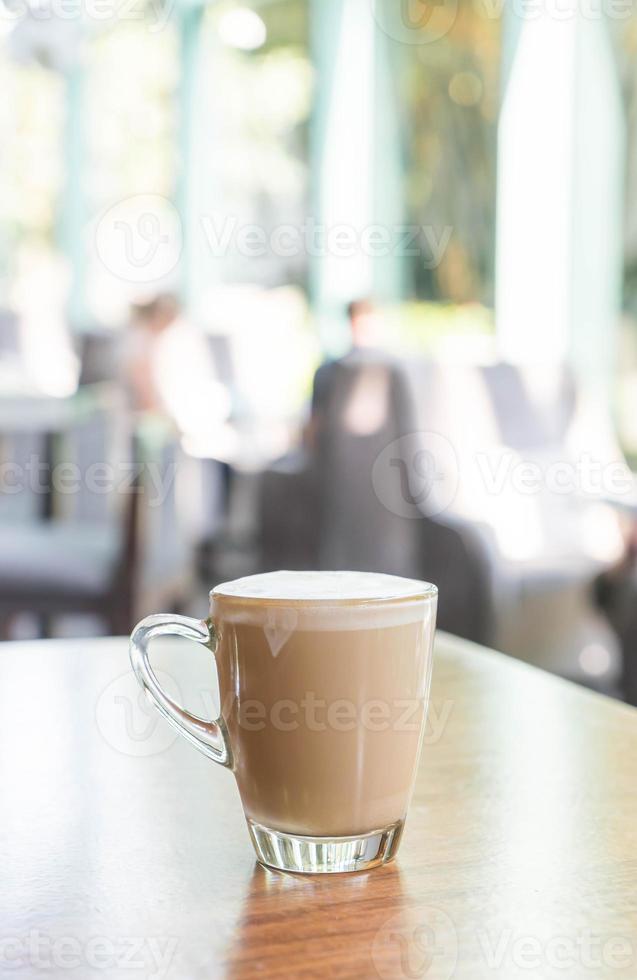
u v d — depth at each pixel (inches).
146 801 24.2
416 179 235.1
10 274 296.4
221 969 16.2
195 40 280.4
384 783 19.8
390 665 19.4
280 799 19.6
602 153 187.0
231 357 228.5
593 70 186.5
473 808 23.6
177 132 285.0
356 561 151.9
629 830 22.1
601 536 118.2
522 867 20.2
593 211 189.0
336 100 256.1
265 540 171.9
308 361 249.4
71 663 38.6
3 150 292.0
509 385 132.1
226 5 273.3
